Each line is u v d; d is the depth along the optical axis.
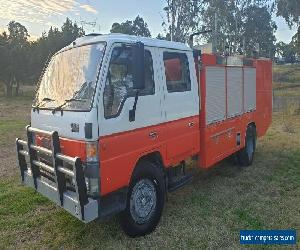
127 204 4.44
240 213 5.32
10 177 7.55
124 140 4.25
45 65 5.12
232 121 7.02
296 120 15.38
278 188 6.41
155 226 4.88
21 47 38.81
